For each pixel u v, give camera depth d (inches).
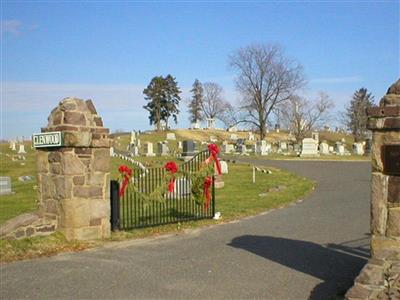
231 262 309.0
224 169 1076.5
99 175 381.7
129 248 353.1
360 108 3368.6
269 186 821.9
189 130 3853.3
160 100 4347.9
